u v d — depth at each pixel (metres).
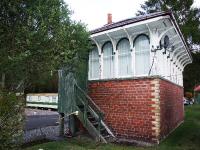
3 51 7.30
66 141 11.08
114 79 12.35
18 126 6.86
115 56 12.95
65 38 8.35
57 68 9.03
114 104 12.23
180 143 10.57
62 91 13.11
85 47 10.02
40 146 9.87
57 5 8.15
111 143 10.55
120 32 12.45
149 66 11.73
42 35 7.48
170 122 13.44
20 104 6.91
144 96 11.12
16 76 8.09
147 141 10.77
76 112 11.88
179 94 18.45
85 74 13.59
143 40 12.15
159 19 10.80
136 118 11.30
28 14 7.49
